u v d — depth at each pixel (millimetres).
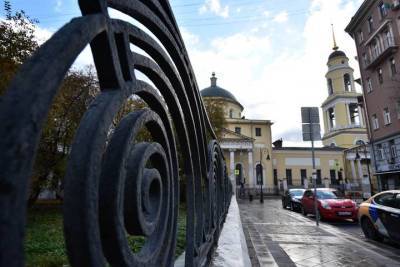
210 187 3246
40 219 11344
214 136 3861
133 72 1086
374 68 32125
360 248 7941
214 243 3875
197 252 2299
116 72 941
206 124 3193
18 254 495
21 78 576
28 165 524
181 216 11062
